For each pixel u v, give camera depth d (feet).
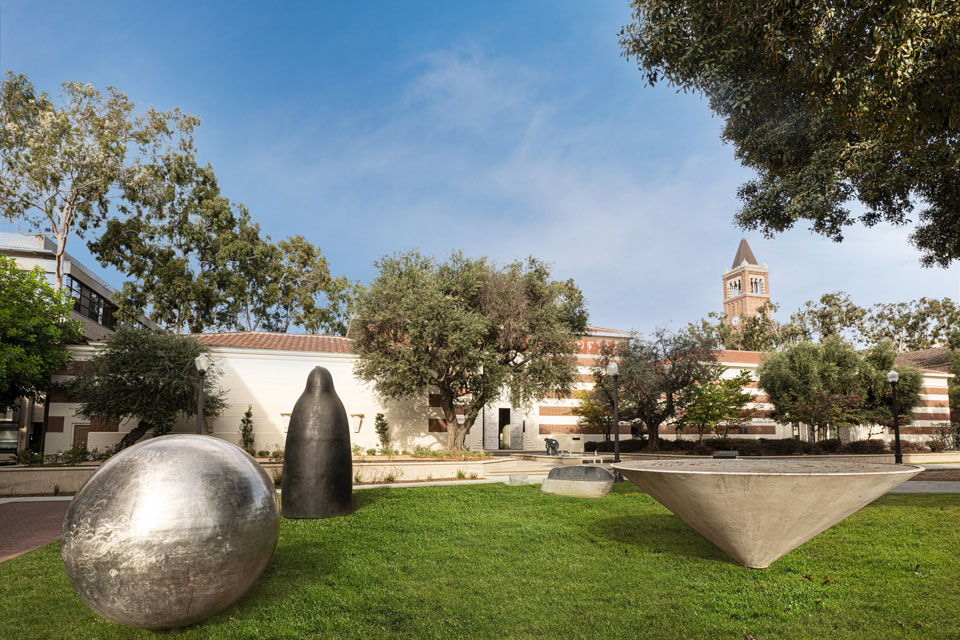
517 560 24.82
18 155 105.09
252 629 16.92
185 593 15.53
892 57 28.14
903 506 36.88
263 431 74.28
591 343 112.37
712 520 21.86
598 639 16.43
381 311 73.87
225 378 73.82
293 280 151.64
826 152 41.63
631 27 41.06
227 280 135.54
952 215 43.86
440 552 26.13
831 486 19.43
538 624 17.53
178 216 135.64
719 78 37.17
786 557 24.99
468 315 72.02
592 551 26.30
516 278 81.92
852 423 105.40
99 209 119.96
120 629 16.99
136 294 124.67
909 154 36.78
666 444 103.45
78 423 66.95
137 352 61.87
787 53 33.94
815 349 105.91
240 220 143.74
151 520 15.12
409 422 82.89
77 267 107.24
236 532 16.20
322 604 19.17
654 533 29.84
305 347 83.97
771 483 19.63
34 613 18.42
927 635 16.63
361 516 34.60
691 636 16.67
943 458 97.19
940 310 175.83
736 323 280.72
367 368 74.28
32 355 57.88
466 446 94.07
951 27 26.84
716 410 93.20
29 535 32.35
